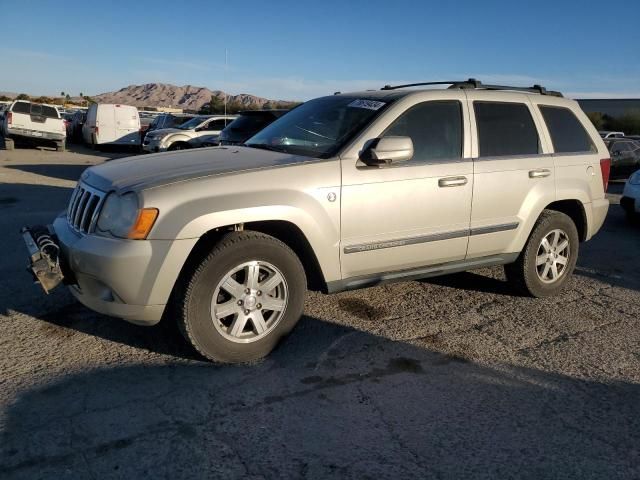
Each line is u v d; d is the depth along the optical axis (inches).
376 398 131.3
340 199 151.2
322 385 136.3
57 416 117.8
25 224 303.3
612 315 194.4
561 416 126.8
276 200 140.9
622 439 118.3
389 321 179.5
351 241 155.3
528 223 193.2
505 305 199.0
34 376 134.3
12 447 106.7
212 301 137.6
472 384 140.4
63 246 140.6
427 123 171.9
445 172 170.2
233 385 134.1
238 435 114.1
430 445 113.7
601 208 217.6
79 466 102.3
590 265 264.2
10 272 211.8
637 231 363.3
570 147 209.6
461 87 188.5
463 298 204.1
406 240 164.2
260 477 101.9
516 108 195.6
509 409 129.0
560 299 209.2
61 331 160.4
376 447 112.3
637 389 140.9
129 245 127.9
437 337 168.6
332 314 182.9
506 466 108.0
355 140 157.5
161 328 164.1
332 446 112.0
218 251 135.5
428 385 138.9
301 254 157.4
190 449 108.8
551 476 105.5
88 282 135.3
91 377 135.0
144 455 106.3
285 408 125.1
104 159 788.0
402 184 161.5
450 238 174.2
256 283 143.0
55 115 887.1
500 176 182.9
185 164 148.7
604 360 157.4
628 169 705.6
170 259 129.8
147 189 130.5
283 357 150.4
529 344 166.6
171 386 132.3
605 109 2493.8
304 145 168.1
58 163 692.1
